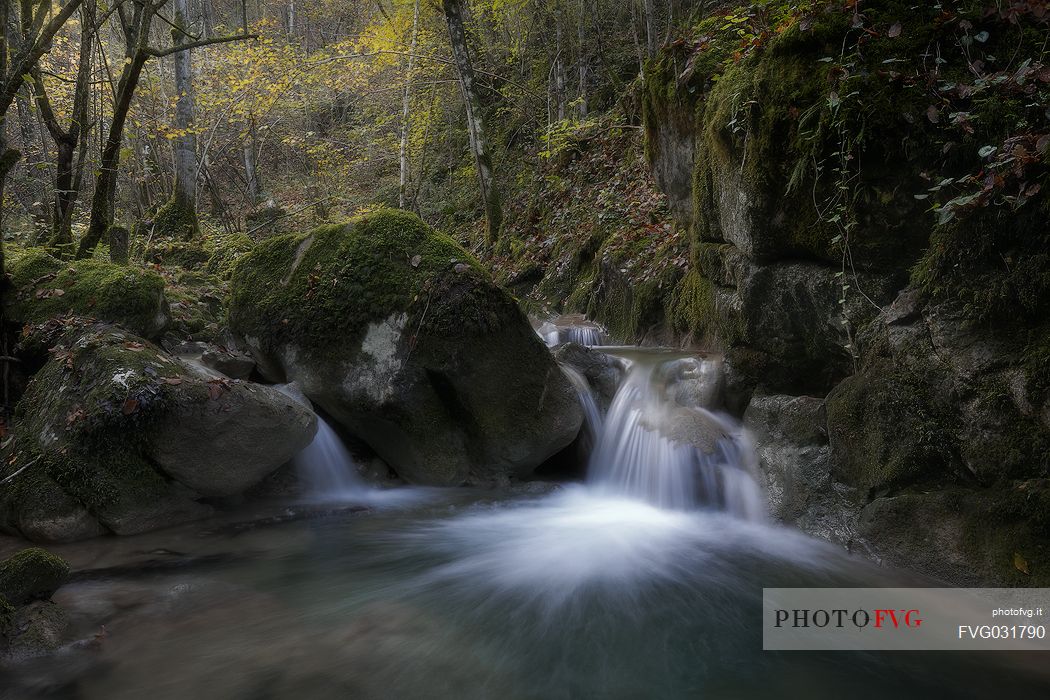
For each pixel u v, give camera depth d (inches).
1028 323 123.4
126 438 163.3
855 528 142.9
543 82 615.2
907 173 143.3
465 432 205.5
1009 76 119.3
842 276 155.6
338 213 657.6
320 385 206.5
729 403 197.2
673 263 271.0
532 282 425.4
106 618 123.3
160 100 559.2
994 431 124.9
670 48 246.2
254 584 141.0
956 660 112.3
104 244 323.0
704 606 133.3
